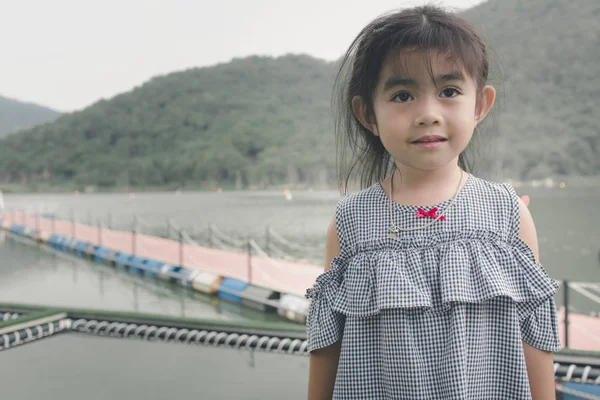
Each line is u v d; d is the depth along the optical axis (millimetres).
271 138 104312
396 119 899
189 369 2137
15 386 1938
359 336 949
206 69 134375
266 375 2107
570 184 71750
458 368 858
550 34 105750
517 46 103312
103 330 2391
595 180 73438
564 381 1728
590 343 4641
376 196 1020
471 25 938
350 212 1027
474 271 898
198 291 8625
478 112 1000
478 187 989
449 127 883
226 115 117875
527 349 932
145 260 10844
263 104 118875
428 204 960
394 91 901
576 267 13648
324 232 22484
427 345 887
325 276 1021
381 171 1149
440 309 890
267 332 2221
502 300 910
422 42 864
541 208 36906
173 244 12664
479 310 895
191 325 2314
